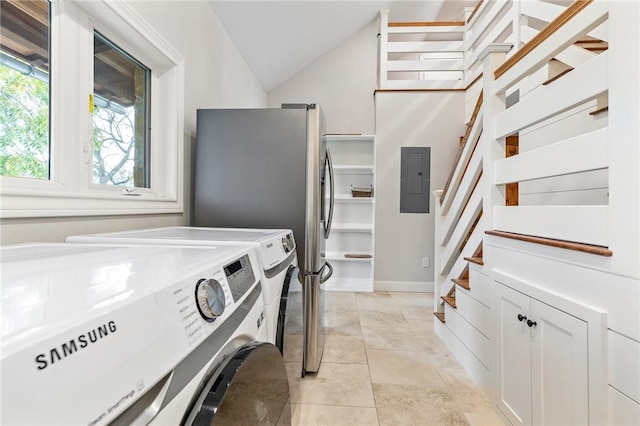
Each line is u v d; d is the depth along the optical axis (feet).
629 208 2.84
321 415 4.84
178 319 1.60
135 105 5.19
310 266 5.87
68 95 3.67
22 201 3.00
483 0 10.93
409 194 12.77
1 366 0.87
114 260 2.21
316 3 9.93
